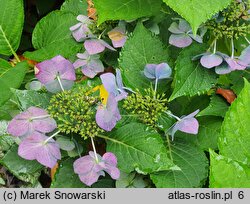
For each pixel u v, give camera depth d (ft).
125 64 2.76
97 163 2.56
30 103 2.65
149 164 2.59
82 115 2.59
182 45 2.83
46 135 2.64
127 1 2.83
